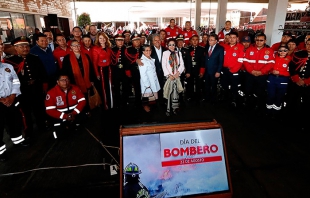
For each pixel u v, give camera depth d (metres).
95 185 2.29
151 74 3.95
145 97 4.14
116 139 3.24
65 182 2.34
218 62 4.43
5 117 2.84
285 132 3.37
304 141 3.10
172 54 3.83
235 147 2.97
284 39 4.05
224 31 6.59
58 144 3.14
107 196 2.14
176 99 3.98
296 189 2.20
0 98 2.62
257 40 3.88
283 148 2.93
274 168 2.52
